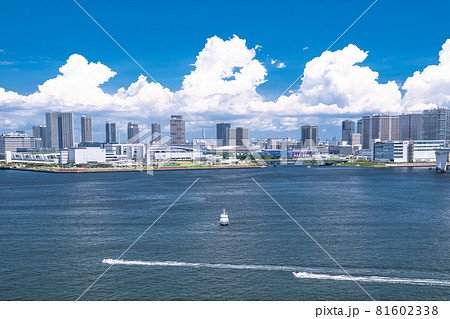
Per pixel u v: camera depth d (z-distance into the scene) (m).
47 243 96.44
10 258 84.69
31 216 132.25
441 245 91.06
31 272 76.19
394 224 113.94
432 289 66.31
